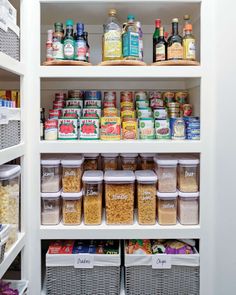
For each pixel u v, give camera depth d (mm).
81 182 1351
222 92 1225
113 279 1271
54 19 1521
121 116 1415
